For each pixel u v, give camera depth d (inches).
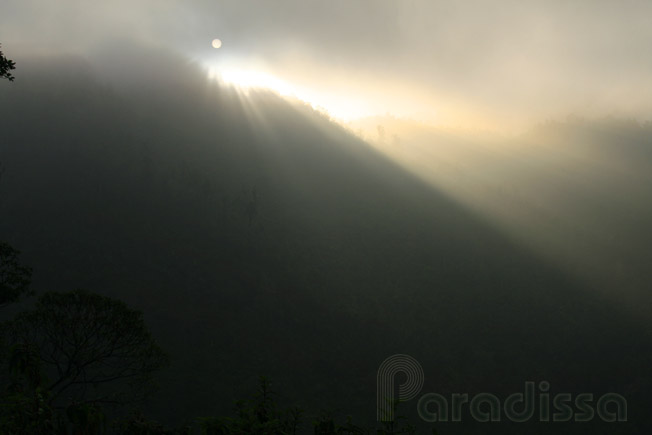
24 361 280.8
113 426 244.7
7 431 200.5
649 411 3097.9
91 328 606.2
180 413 2484.0
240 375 3100.4
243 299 4175.7
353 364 3553.2
